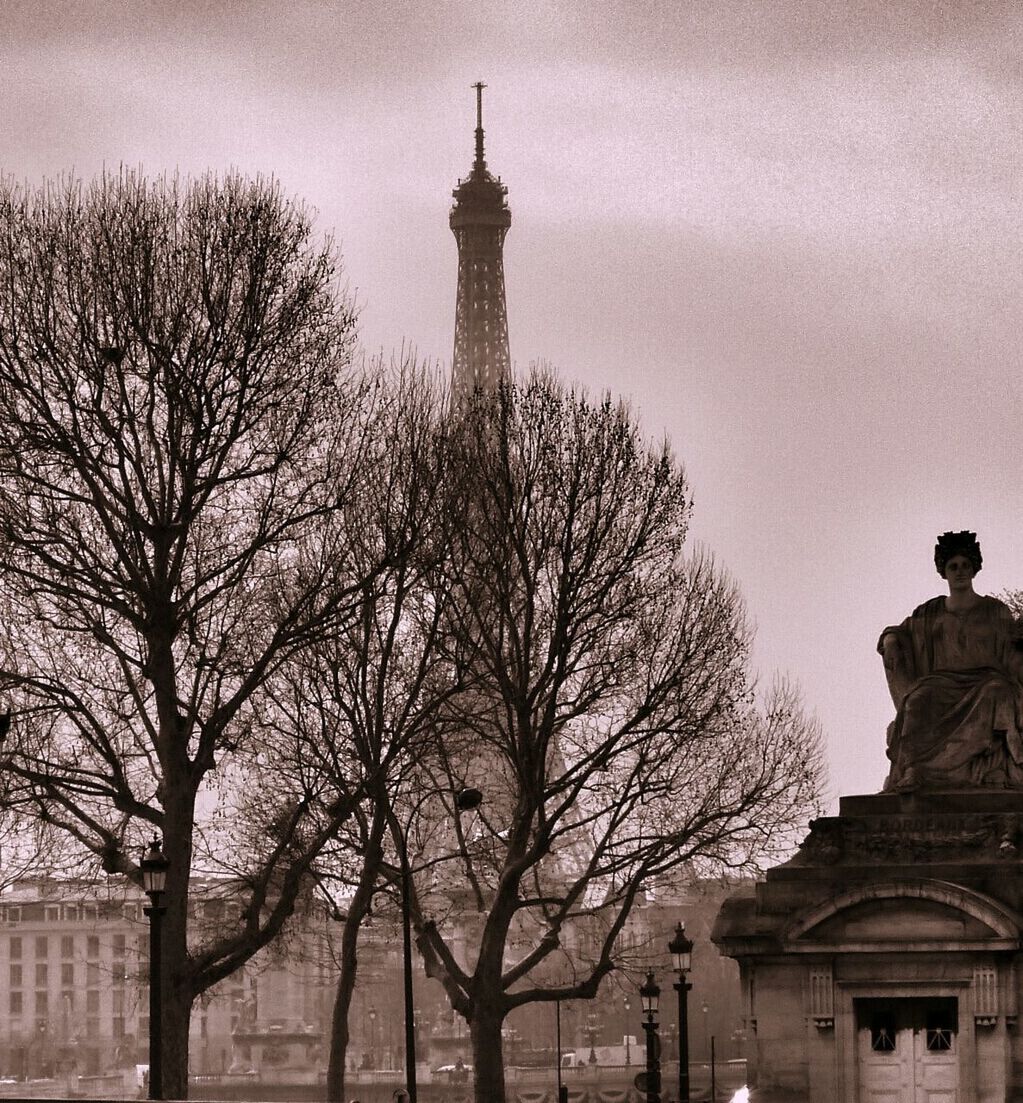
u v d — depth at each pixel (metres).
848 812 172.50
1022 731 172.00
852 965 167.00
